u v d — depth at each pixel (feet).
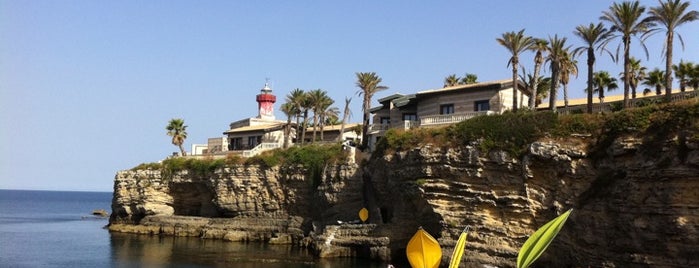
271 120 358.84
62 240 239.50
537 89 223.30
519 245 143.43
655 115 126.62
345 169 205.05
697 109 118.01
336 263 169.17
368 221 192.44
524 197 144.66
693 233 112.68
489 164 150.61
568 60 193.98
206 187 258.37
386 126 223.92
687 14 142.10
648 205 120.26
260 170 237.86
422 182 159.74
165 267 167.53
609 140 133.39
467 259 147.13
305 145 236.22
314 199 217.77
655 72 203.00
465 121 160.86
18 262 178.40
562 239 138.41
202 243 224.53
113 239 240.53
